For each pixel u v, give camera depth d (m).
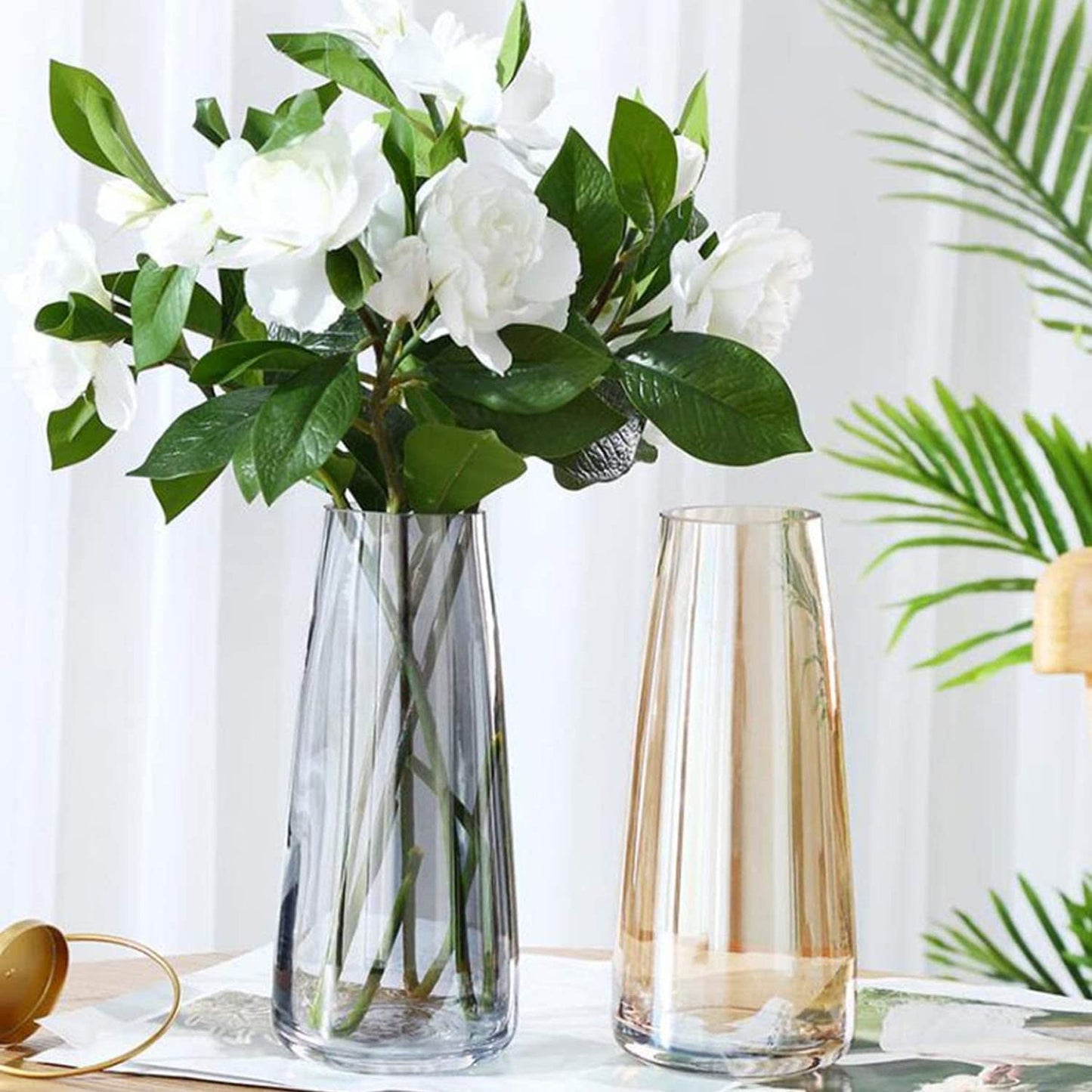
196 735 2.02
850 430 2.17
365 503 1.07
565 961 1.33
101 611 2.01
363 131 0.98
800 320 2.41
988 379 2.58
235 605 2.05
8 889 1.99
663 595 1.05
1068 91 2.35
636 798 1.07
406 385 1.04
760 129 2.37
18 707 1.97
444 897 1.03
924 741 2.48
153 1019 1.14
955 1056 1.10
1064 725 2.61
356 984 1.03
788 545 1.02
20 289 1.04
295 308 0.94
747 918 1.04
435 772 1.02
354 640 1.02
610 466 1.09
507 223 0.96
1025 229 2.20
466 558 1.03
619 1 2.16
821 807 1.04
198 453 0.97
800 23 2.37
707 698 1.03
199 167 1.98
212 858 2.04
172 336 0.96
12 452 1.96
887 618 2.46
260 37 2.01
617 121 1.00
